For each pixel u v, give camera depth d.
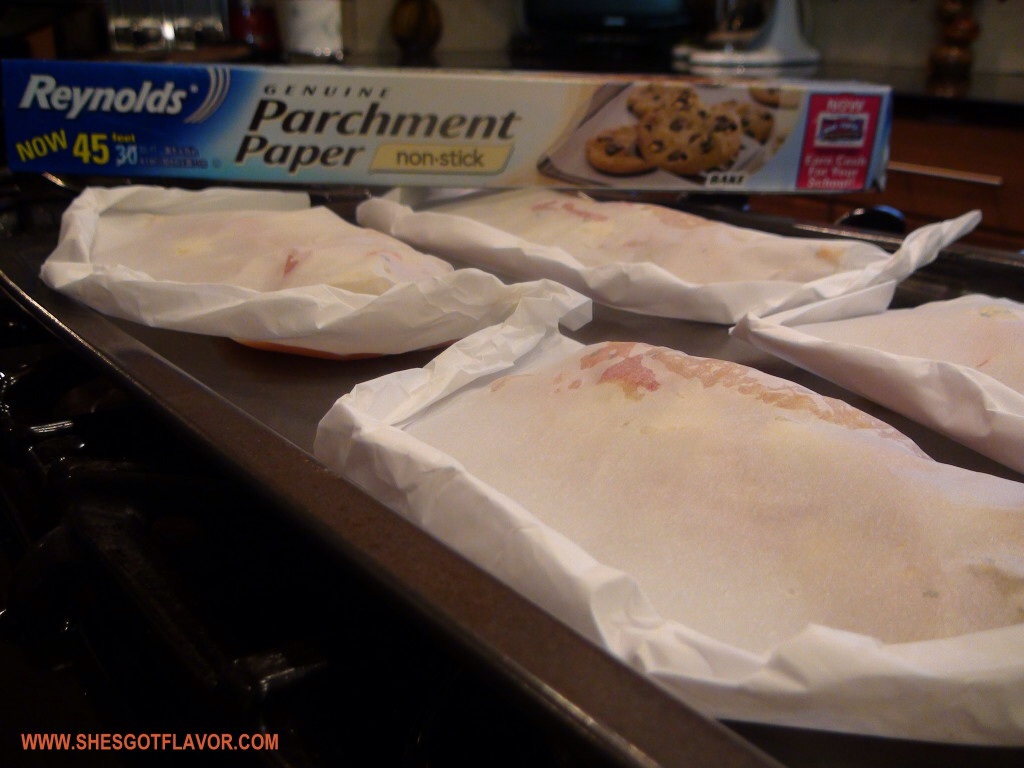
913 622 0.28
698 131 0.78
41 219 0.77
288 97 0.74
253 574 0.43
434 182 0.78
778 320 0.55
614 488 0.35
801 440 0.35
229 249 0.63
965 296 0.60
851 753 0.26
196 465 0.51
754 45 1.72
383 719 0.34
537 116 0.77
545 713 0.22
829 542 0.31
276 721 0.31
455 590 0.26
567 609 0.27
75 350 0.50
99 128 0.73
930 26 1.77
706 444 0.36
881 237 0.72
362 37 1.82
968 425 0.43
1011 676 0.25
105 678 0.45
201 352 0.55
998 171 1.36
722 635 0.29
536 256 0.65
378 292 0.55
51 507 0.48
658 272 0.60
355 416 0.37
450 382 0.43
